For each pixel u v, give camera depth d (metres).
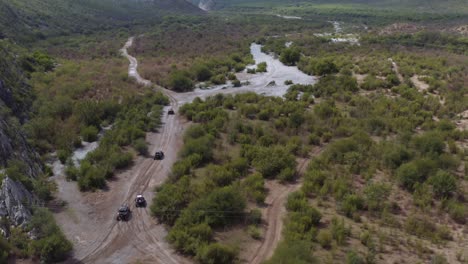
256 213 40.19
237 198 41.06
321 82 94.44
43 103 72.38
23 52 103.56
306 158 55.66
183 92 96.19
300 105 77.38
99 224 41.03
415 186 44.41
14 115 60.94
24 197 39.94
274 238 37.69
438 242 36.12
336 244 35.62
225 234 38.16
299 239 35.69
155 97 85.56
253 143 60.44
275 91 93.31
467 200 43.09
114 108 75.75
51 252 34.88
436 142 54.34
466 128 65.50
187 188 44.84
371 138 61.06
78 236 39.00
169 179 49.31
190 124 72.06
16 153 47.72
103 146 58.91
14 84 71.50
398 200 43.28
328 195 44.41
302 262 31.66
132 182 50.00
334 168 50.59
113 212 43.25
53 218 39.91
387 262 33.41
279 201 44.09
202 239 36.94
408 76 97.81
